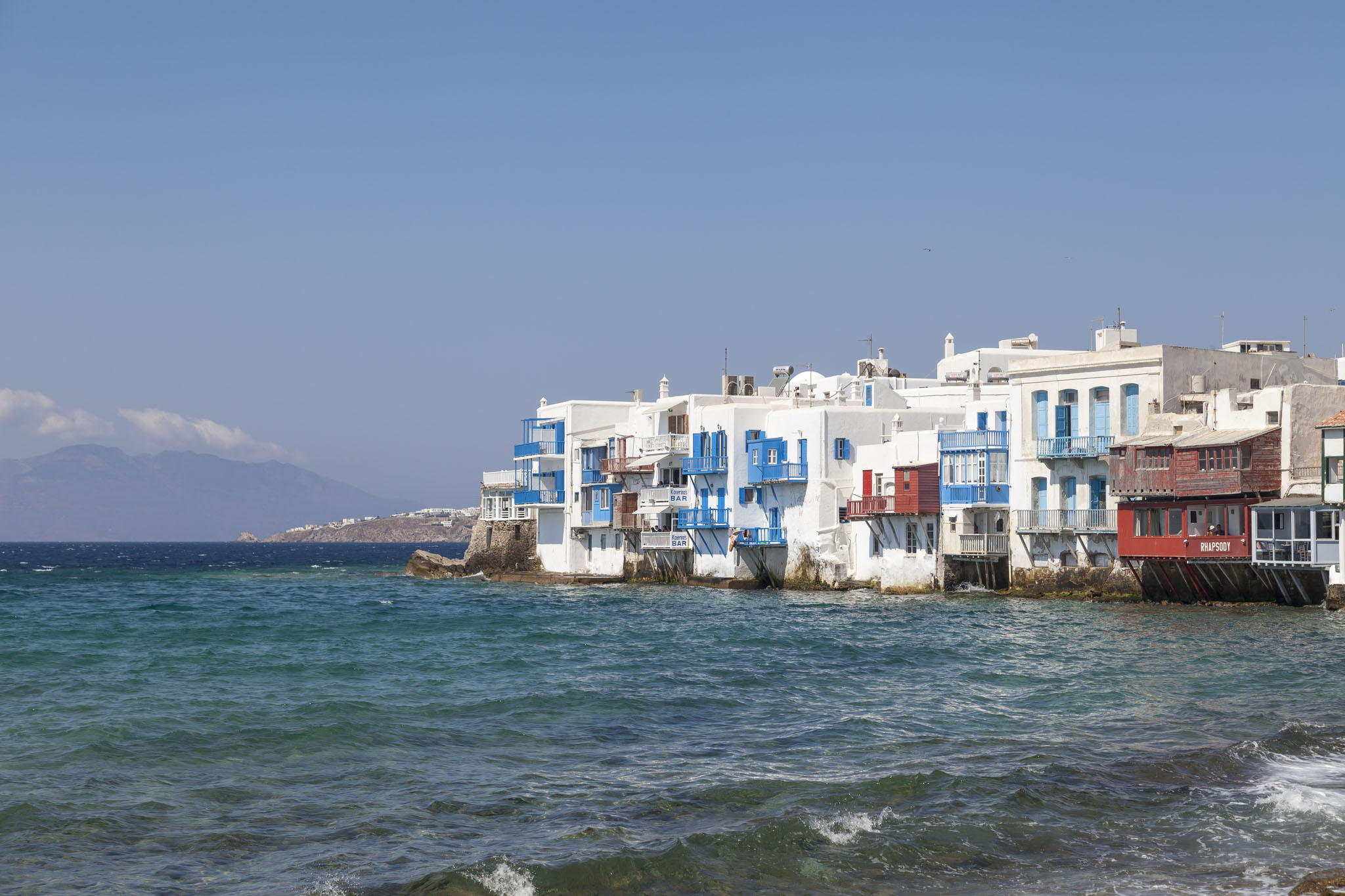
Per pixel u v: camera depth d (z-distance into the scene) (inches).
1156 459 2605.8
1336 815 940.0
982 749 1172.5
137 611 3176.7
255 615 2982.3
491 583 4507.9
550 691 1541.6
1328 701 1425.9
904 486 3159.5
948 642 2092.8
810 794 998.4
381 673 1763.0
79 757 1159.6
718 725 1316.4
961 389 3799.2
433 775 1085.1
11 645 2187.5
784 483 3538.4
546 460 4512.8
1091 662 1796.3
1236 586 2527.1
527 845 873.5
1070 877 812.0
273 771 1104.8
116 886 800.9
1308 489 2425.0
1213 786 1028.5
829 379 4367.6
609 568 4244.6
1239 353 2883.9
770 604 3090.6
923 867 829.8
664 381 4397.1
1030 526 2903.5
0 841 893.2
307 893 778.8
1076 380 2864.2
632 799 995.3
